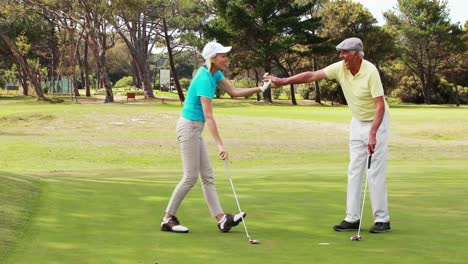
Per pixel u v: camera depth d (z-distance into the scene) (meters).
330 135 30.27
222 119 33.97
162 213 6.69
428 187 9.34
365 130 6.09
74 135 27.91
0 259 4.57
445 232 5.79
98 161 19.47
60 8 55.47
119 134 29.02
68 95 74.44
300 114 42.66
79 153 20.95
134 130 30.33
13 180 8.53
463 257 4.77
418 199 7.95
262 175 11.62
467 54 82.50
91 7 55.25
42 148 21.72
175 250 5.00
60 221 6.05
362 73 6.00
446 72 86.50
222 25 61.44
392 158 21.03
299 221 6.36
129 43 66.50
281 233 5.75
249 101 66.56
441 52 80.19
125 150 21.92
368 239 5.48
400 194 8.45
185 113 6.05
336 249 5.07
